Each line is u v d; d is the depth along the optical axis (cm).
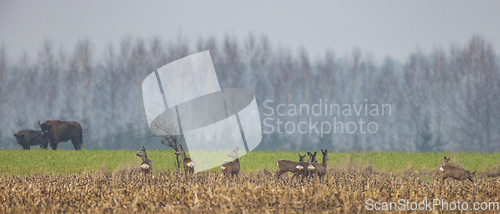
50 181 5953
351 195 4447
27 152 12056
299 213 3791
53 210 4019
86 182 5697
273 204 3950
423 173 8231
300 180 5838
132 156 11069
